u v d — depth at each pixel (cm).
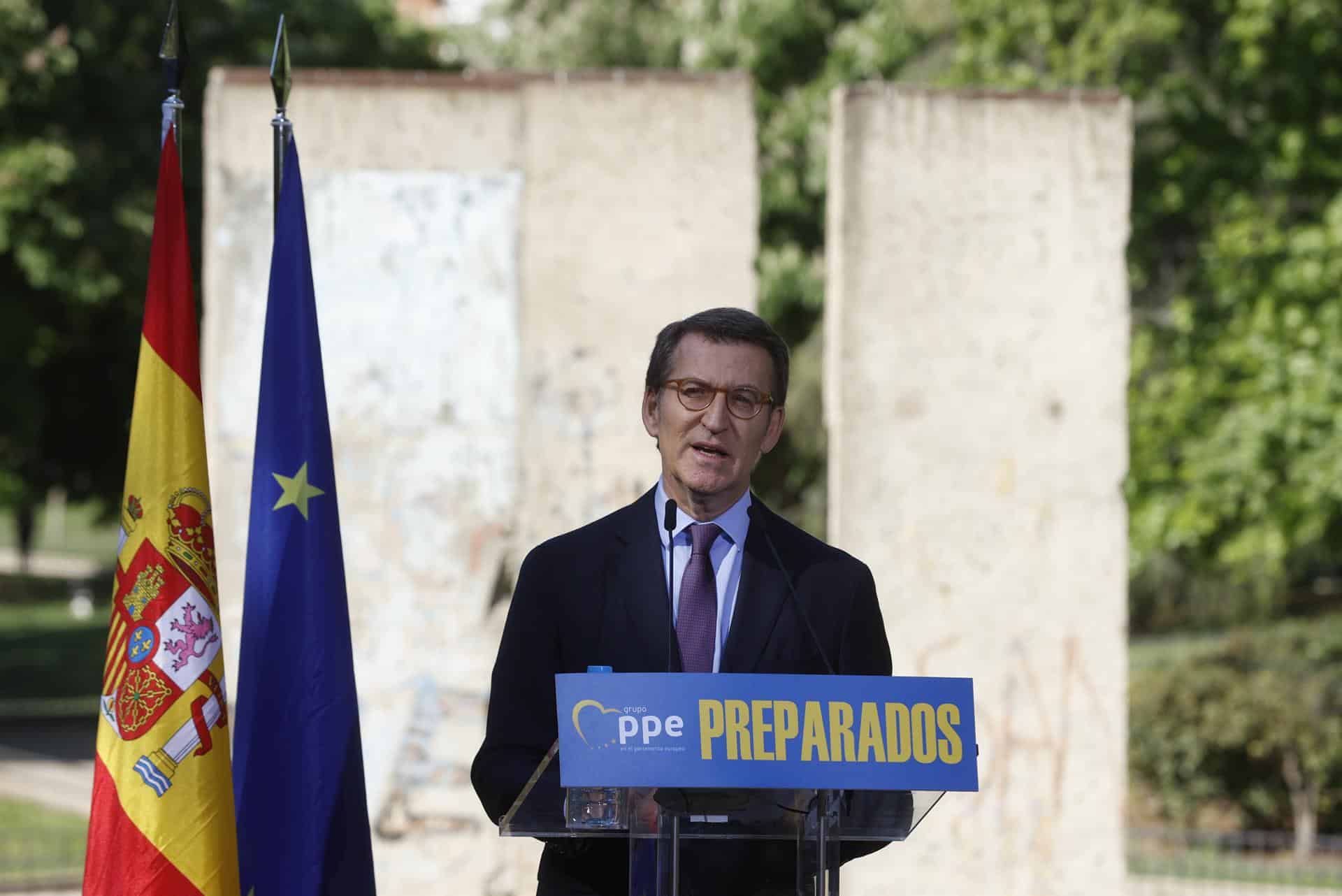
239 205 2428
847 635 1190
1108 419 2517
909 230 2519
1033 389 2514
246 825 1354
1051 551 2505
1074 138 2530
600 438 2461
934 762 1038
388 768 2420
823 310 6900
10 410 6019
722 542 1191
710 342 1173
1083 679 2494
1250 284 4491
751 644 1162
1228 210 4594
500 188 2473
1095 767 2481
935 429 2506
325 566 1388
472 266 2466
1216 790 4103
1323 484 4250
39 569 16188
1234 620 7319
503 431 2458
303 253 1437
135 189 5803
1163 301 5303
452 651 2438
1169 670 4294
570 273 2472
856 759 1031
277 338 1421
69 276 5634
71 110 5769
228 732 1334
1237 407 4562
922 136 2522
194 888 1284
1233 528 4625
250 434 2403
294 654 1373
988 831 2470
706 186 2481
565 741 1020
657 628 1167
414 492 2447
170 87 1398
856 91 2517
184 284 1373
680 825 1046
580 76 2481
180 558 1331
